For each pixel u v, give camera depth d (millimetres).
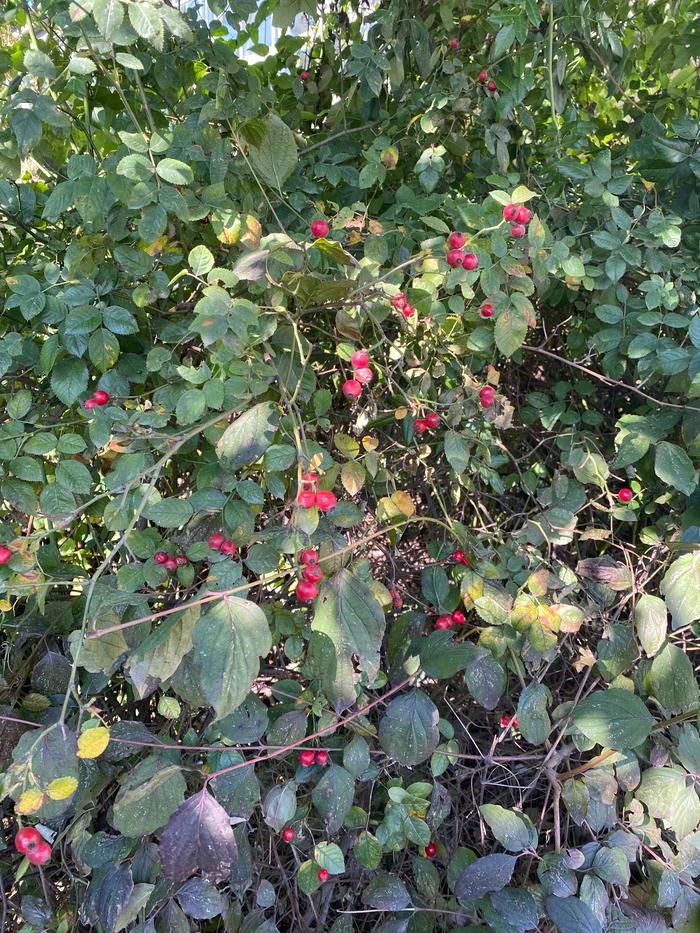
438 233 2109
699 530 1821
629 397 2438
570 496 2049
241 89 2119
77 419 1877
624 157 2266
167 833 1465
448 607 1916
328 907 1886
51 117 1605
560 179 2336
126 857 1667
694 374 1829
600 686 2176
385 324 2139
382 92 2531
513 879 2053
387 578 2271
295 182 2135
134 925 1700
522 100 2410
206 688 1316
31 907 1661
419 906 1814
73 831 1694
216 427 1680
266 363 1692
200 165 1948
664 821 1784
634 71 2869
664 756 1862
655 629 1791
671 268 2078
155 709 2041
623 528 2404
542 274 1788
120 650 1545
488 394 1966
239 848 1697
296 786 1711
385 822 1729
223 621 1358
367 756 1711
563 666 2229
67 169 1633
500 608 1747
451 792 2061
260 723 1644
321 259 1890
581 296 2359
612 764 1860
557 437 2281
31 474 1606
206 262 1577
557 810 1871
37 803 1164
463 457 1884
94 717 1587
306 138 2500
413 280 1913
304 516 1497
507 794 2146
